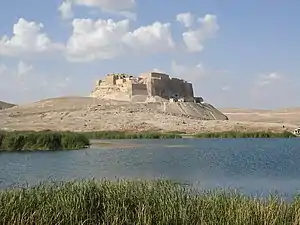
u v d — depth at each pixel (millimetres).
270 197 20203
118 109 180375
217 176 44438
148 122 160250
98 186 18328
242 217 16297
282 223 16328
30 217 15625
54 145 77000
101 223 16141
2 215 15586
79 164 55094
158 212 16516
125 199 17078
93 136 132750
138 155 70312
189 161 61875
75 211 16062
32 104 197250
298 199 18484
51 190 17922
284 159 66438
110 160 61125
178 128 154125
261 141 121125
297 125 174250
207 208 17125
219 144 104938
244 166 55531
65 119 162875
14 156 64625
